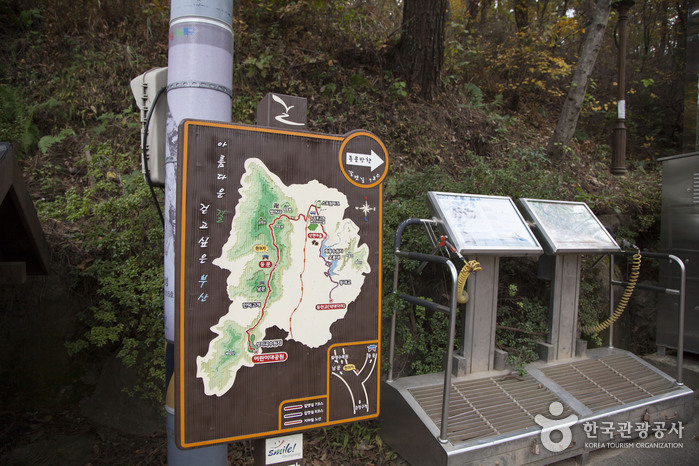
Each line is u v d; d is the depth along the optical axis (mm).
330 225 1970
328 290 1965
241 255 1784
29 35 4605
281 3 5520
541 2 9320
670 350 4953
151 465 2750
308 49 5480
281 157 1863
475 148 5668
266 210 1833
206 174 1724
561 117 5832
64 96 4332
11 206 2219
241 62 4910
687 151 5734
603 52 9977
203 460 2014
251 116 4648
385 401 2969
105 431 2936
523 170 4652
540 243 3416
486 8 9391
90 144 4078
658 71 9297
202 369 1718
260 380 1826
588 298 4289
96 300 3004
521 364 3223
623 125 6340
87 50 4590
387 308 3029
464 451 2457
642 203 5461
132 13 5066
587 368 3498
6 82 4297
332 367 1977
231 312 1767
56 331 2932
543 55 7293
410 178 4160
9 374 2840
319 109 4988
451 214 2967
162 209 3221
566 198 4777
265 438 1877
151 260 2973
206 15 2002
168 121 2029
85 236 3057
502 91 7254
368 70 5777
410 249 3443
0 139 3770
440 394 2873
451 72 6910
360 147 2033
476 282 3156
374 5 6883
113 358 2994
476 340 3184
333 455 2945
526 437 2670
